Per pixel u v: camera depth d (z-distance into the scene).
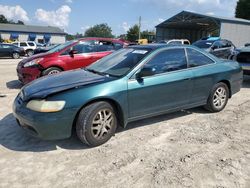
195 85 5.10
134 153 3.86
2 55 23.48
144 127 4.84
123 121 4.32
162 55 4.72
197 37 51.06
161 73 4.64
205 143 4.20
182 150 3.96
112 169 3.45
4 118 5.28
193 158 3.72
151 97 4.51
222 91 5.67
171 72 4.77
